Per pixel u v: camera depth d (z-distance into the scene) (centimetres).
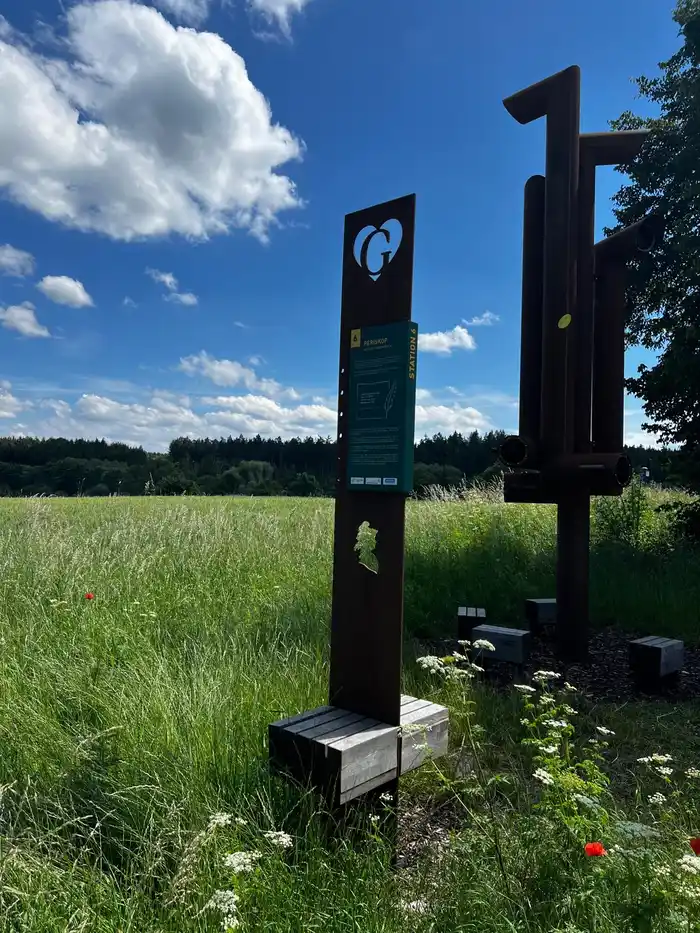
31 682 355
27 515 907
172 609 525
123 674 362
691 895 175
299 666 411
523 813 258
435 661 293
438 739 293
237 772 273
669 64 1001
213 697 331
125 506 1298
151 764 269
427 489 1241
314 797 249
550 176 523
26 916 194
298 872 218
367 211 294
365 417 286
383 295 285
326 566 717
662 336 1061
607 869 193
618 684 463
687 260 908
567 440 517
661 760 253
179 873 206
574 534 515
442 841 257
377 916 198
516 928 186
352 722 272
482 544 795
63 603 494
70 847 233
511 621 615
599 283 557
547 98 530
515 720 375
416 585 651
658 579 684
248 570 698
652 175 995
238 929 185
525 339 557
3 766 279
